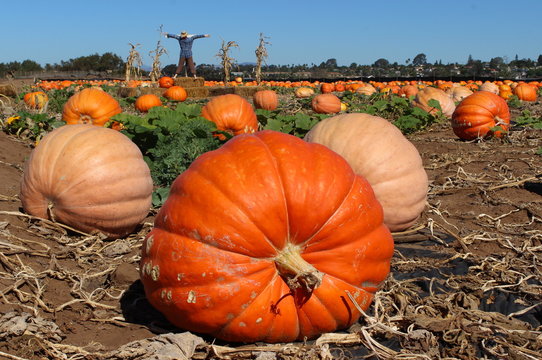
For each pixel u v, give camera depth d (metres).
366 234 1.74
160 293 1.70
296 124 5.12
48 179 2.52
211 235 1.61
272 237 1.61
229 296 1.61
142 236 2.77
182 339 1.66
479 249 2.71
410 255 2.61
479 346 1.76
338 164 1.76
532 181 4.00
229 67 16.23
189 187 1.69
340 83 15.07
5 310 1.86
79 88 11.14
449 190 3.83
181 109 4.93
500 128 5.56
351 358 1.68
